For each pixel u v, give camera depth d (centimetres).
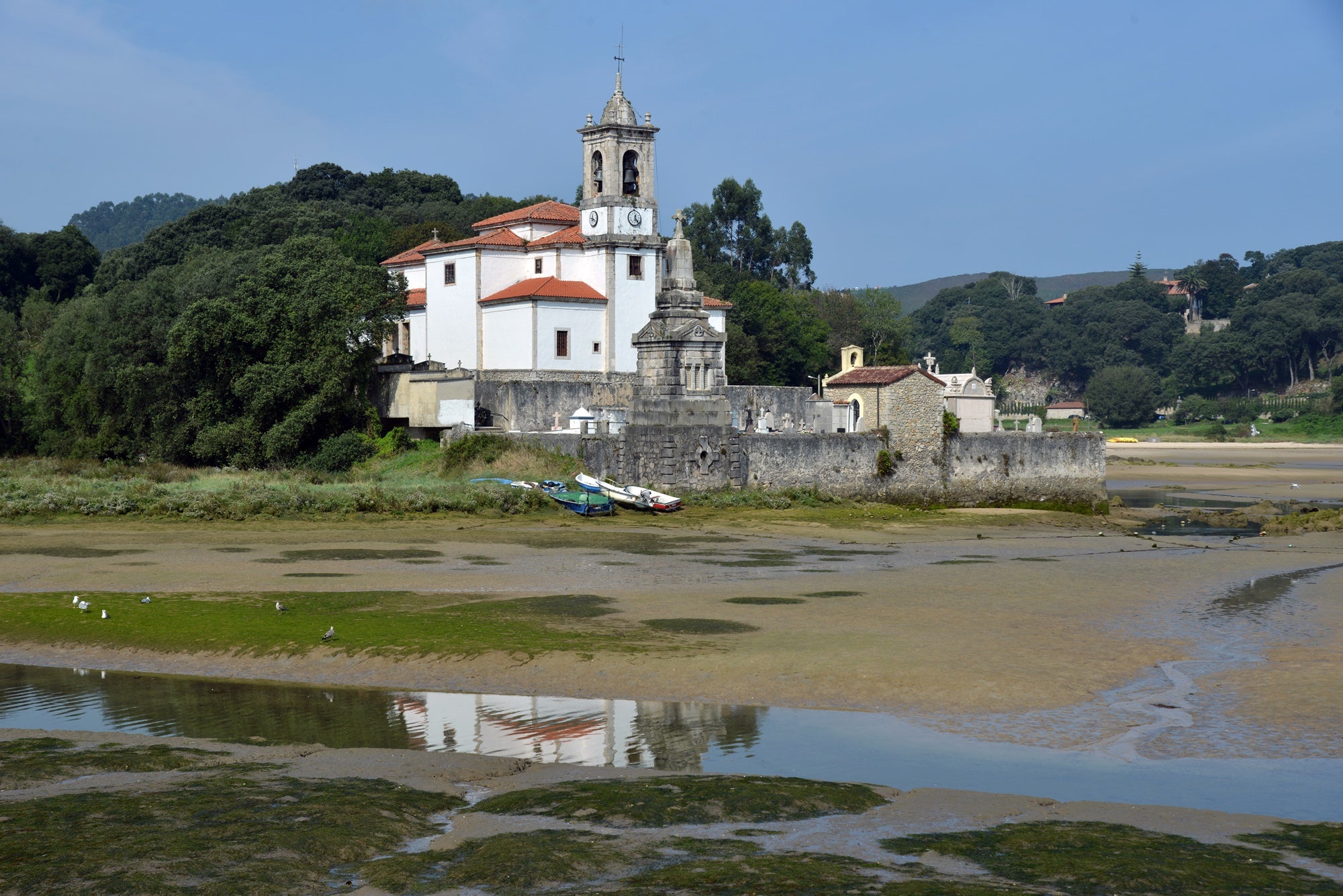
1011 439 8581
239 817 2081
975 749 2580
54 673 3319
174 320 9956
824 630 3719
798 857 1908
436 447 8706
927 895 1739
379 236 14038
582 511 6844
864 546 6094
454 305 10356
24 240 16750
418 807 2166
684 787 2288
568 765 2462
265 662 3394
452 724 2803
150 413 9450
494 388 8669
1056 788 2328
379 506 6806
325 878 1848
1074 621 3931
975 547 6178
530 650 3416
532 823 2081
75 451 9725
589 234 10012
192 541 5812
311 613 3944
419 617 3875
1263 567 5384
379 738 2688
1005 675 3145
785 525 6844
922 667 3219
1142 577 5003
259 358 9262
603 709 2922
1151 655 3416
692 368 7706
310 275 9231
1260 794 2283
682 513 7100
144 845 1944
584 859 1897
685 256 7831
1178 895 1756
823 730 2728
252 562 5122
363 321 9175
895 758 2522
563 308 9719
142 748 2530
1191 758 2506
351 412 9100
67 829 2020
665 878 1817
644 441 7406
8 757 2450
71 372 10356
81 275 16712
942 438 8356
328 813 2098
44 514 6588
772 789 2248
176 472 8606
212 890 1783
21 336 13738
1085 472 8862
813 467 7900
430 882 1820
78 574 4744
